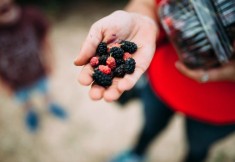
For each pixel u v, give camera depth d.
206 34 0.45
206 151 0.71
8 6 0.82
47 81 1.00
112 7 1.44
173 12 0.48
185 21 0.47
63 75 1.17
